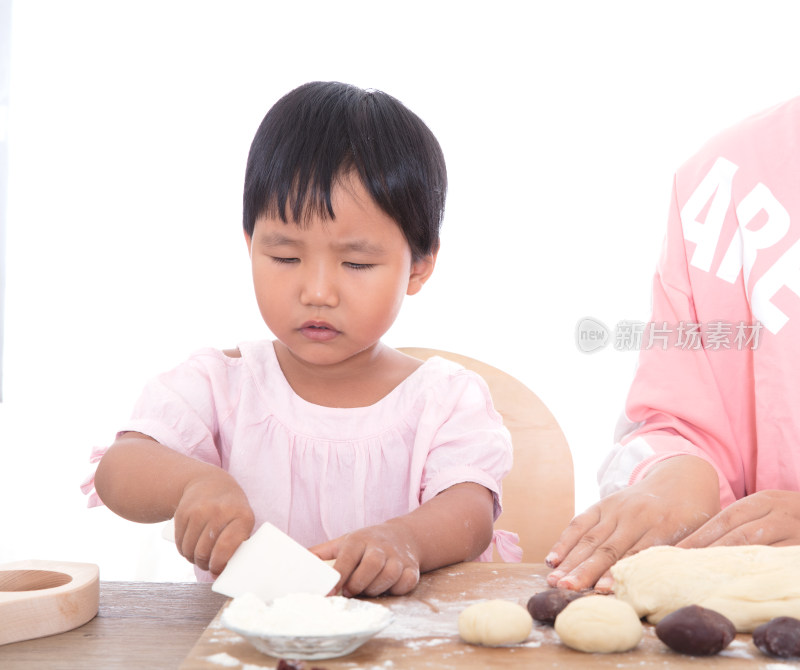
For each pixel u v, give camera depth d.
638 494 0.86
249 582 0.67
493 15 2.81
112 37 2.84
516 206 2.79
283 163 0.87
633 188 2.78
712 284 1.12
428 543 0.81
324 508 1.07
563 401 2.78
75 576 0.73
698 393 1.08
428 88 2.81
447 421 1.06
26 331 2.83
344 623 0.59
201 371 1.10
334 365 1.09
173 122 2.84
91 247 2.84
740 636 0.64
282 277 0.89
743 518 0.80
